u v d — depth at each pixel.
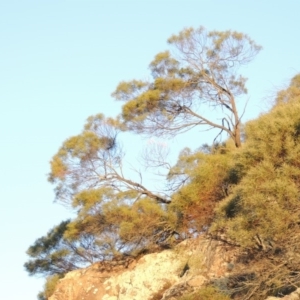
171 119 31.59
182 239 27.36
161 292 26.17
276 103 26.17
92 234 29.52
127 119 31.62
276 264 19.86
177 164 27.78
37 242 33.94
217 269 23.28
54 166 30.53
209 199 24.73
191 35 32.31
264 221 18.67
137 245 28.14
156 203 28.17
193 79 31.94
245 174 20.38
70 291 28.27
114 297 27.28
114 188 29.95
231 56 32.09
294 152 19.17
